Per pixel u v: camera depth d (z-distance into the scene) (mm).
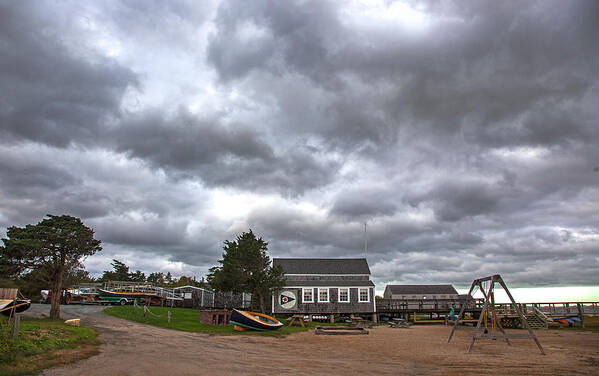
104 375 13609
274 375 14758
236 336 27562
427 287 104812
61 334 19938
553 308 49594
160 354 18203
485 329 31109
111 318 32938
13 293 27672
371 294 50688
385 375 15422
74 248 29734
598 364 18219
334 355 20641
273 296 49812
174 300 55531
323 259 56750
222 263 44562
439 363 18469
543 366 17656
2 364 13508
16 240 27547
